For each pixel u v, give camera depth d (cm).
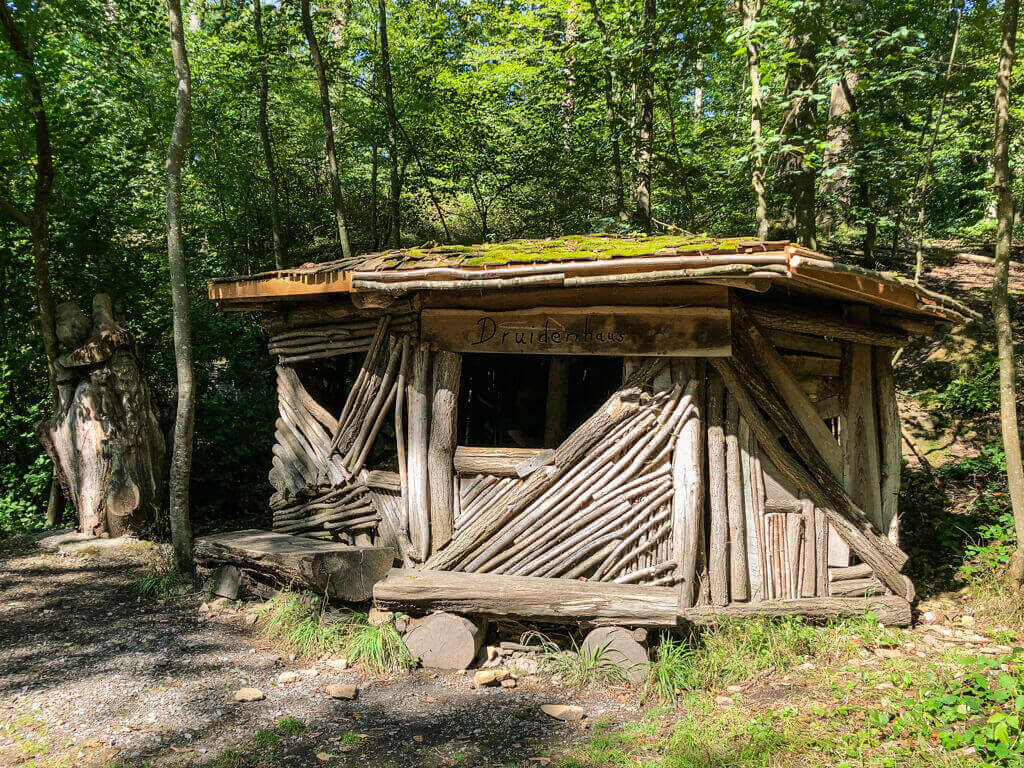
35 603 605
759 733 365
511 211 1303
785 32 698
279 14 1069
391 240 1166
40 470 958
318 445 619
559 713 402
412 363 556
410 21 1204
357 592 518
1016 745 340
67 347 820
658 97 930
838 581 523
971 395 905
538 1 1169
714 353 474
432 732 386
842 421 570
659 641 478
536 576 509
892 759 340
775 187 953
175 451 669
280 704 417
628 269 433
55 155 871
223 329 1043
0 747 368
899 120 1138
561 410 639
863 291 458
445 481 535
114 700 421
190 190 1277
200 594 611
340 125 1332
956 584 611
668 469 495
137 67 1075
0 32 767
